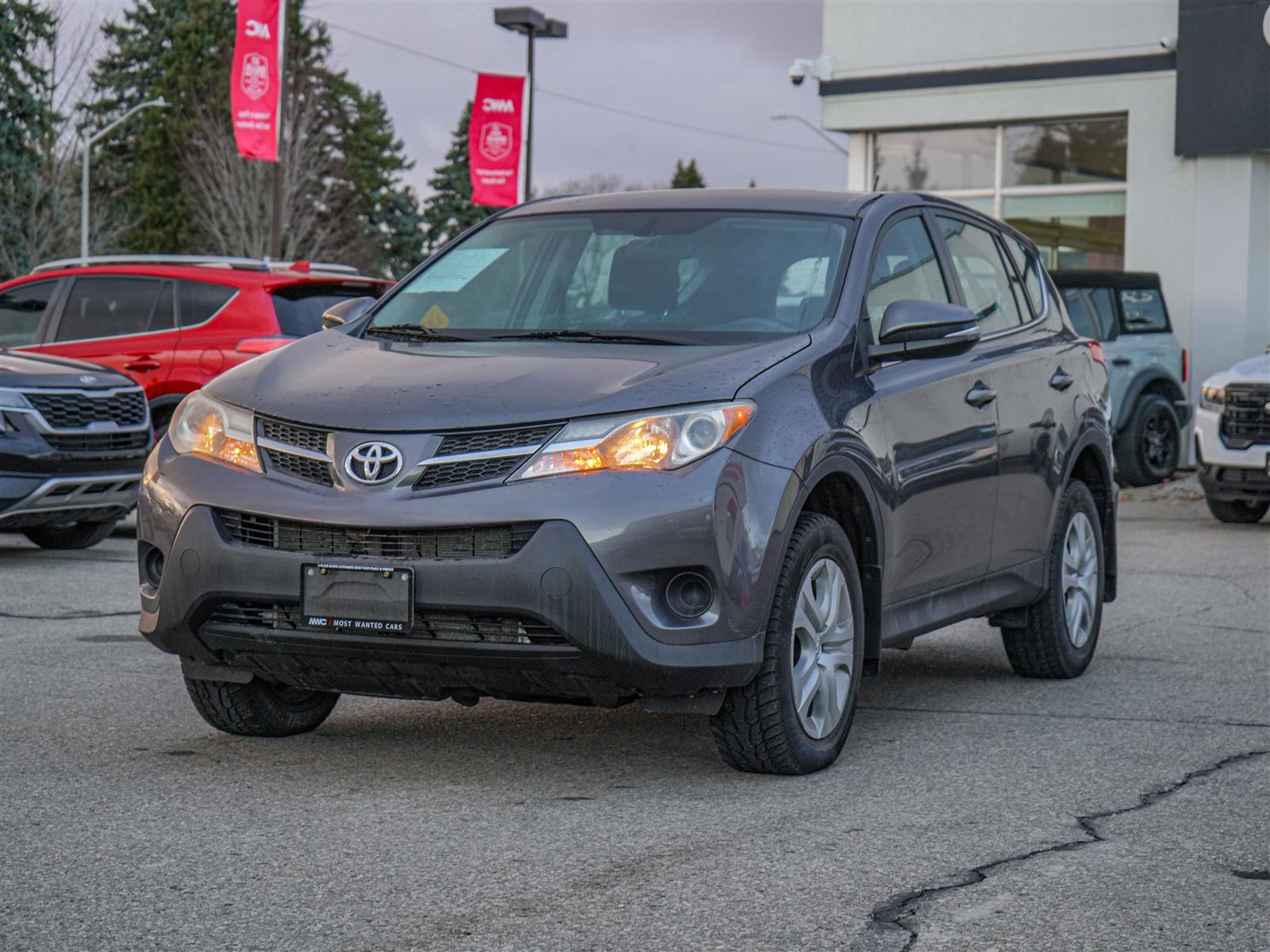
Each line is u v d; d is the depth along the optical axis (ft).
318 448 16.47
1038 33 69.00
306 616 16.25
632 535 15.62
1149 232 67.00
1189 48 64.90
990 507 21.52
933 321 18.88
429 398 16.43
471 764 17.97
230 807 15.84
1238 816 16.01
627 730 19.95
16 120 158.61
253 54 89.92
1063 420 23.77
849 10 73.36
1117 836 15.19
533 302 19.63
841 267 19.35
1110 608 31.55
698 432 16.12
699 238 20.04
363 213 250.98
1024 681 24.12
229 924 12.30
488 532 15.79
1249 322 65.67
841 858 14.30
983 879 13.75
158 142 224.53
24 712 20.27
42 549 39.45
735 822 15.53
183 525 16.84
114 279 43.78
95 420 36.35
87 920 12.34
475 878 13.57
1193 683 23.73
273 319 41.96
